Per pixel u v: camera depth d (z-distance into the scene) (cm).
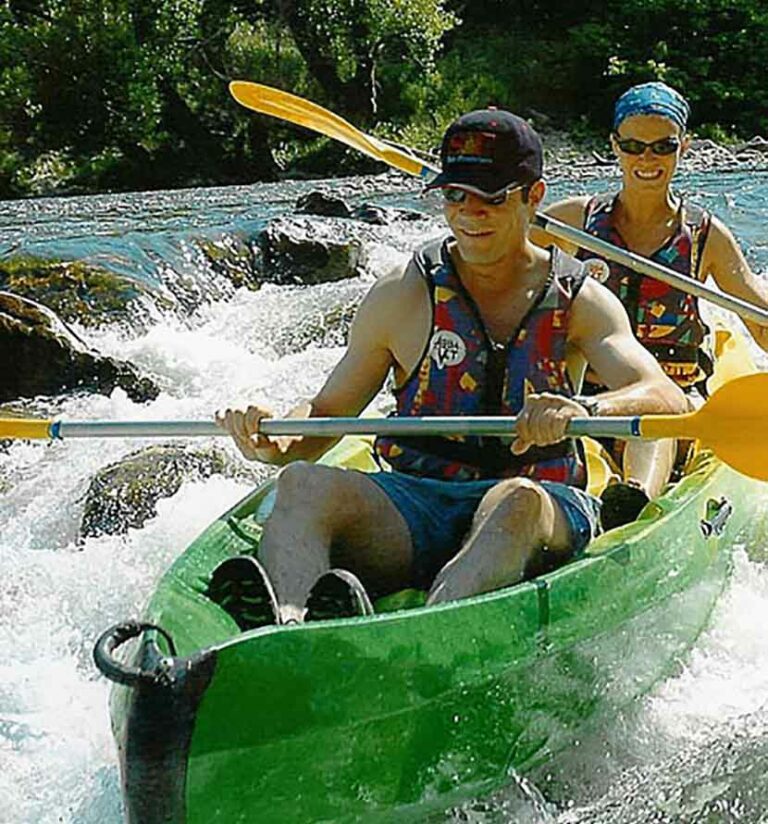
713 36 2095
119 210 1297
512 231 329
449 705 278
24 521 518
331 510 307
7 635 418
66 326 665
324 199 1034
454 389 338
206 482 515
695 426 306
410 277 342
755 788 309
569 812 302
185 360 695
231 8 1817
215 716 246
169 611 288
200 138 1806
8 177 1648
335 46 1848
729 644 379
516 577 304
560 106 2086
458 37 2188
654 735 332
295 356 713
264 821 257
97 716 360
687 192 1252
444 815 289
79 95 1731
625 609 321
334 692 258
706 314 533
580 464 348
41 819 310
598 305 339
